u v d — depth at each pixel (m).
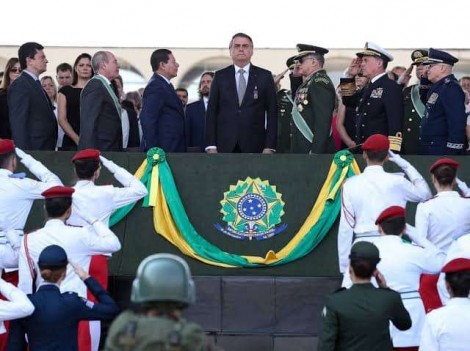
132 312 6.76
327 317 9.64
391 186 12.19
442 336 9.48
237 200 13.69
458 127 14.02
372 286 9.70
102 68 14.37
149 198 13.57
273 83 14.46
